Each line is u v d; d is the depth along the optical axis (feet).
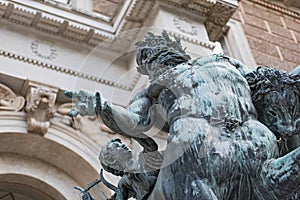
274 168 6.46
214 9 26.55
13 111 21.74
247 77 8.10
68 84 23.13
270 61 36.81
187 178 6.46
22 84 22.57
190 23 25.27
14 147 21.54
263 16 40.63
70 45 25.29
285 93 7.71
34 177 21.30
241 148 6.60
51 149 21.65
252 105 7.41
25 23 24.98
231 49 36.83
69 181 21.72
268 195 6.46
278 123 7.64
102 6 31.37
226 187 6.46
